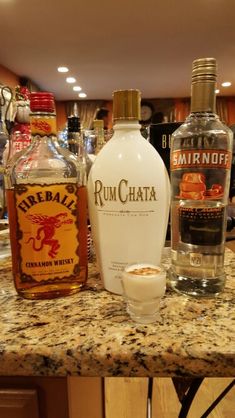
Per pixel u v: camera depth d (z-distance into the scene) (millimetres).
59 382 344
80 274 419
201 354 285
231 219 744
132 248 394
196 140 396
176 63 4363
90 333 318
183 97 6398
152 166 385
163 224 402
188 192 404
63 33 3344
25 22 3074
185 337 307
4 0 2660
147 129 582
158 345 295
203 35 3436
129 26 3197
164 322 338
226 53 3984
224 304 382
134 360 288
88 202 419
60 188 386
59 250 399
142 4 2773
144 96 6281
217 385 1280
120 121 394
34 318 354
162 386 1314
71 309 375
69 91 5883
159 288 338
